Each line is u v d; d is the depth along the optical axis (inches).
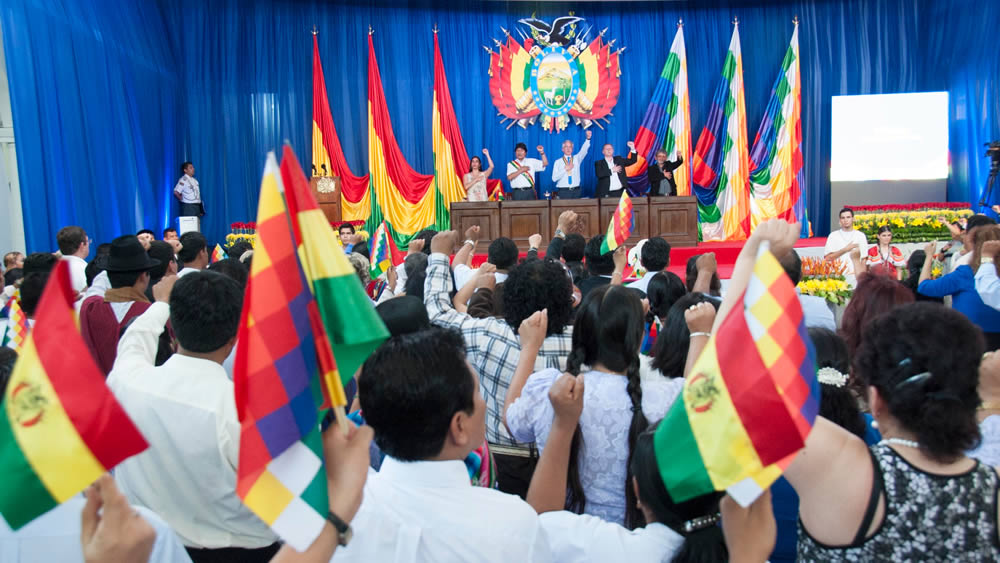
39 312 33.9
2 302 144.3
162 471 65.0
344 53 452.1
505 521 48.3
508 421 74.7
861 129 453.7
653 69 475.2
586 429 70.2
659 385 72.7
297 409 37.6
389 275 202.7
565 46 473.4
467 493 49.7
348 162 454.9
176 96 410.9
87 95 304.7
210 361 68.1
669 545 51.8
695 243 388.2
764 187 466.3
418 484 49.6
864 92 466.9
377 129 451.2
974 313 163.9
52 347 33.9
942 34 451.5
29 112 263.9
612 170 426.3
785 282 40.2
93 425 33.9
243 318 37.8
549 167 475.2
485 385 91.6
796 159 462.3
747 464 38.7
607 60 472.7
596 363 73.0
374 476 52.5
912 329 47.9
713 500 51.0
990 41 410.9
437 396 48.8
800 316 40.0
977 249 164.7
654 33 474.6
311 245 40.1
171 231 292.0
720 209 470.6
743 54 474.6
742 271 51.4
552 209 390.3
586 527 54.8
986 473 46.4
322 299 40.1
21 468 33.6
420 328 85.5
